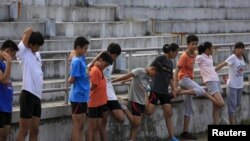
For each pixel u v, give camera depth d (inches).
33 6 871.7
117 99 546.9
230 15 1180.5
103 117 527.8
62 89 540.7
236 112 698.2
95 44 797.9
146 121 593.9
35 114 471.2
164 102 571.8
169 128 574.2
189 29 1045.2
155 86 567.2
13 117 497.0
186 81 599.2
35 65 470.0
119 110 533.6
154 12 1055.0
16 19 830.5
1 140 461.7
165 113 573.3
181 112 630.5
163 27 1000.9
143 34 943.0
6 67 450.6
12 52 458.6
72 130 503.2
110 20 964.0
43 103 556.4
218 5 1183.6
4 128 459.5
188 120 616.1
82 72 487.5
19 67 628.4
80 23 848.9
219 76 711.7
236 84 631.8
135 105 548.4
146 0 1072.8
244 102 708.7
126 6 1020.5
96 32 871.7
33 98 466.6
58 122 530.6
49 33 796.0
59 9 891.4
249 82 715.4
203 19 1134.4
